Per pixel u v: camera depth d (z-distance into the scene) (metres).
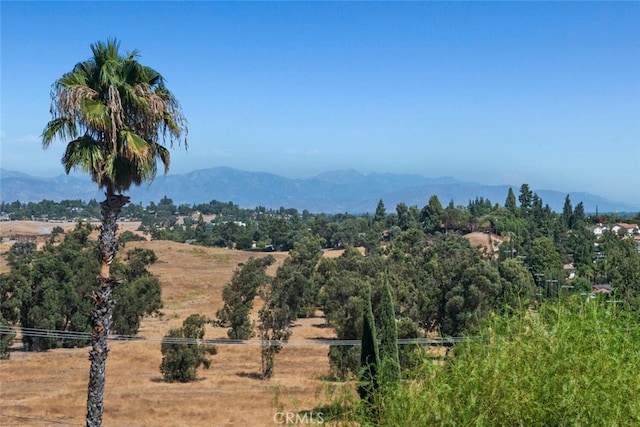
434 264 77.56
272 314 58.34
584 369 8.77
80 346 74.25
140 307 76.25
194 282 124.81
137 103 19.78
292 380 53.34
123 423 36.91
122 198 20.42
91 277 75.25
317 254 112.00
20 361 62.03
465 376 9.02
